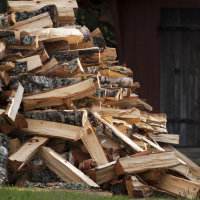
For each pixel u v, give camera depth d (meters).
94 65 32.59
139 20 57.34
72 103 27.59
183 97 57.06
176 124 57.22
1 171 22.64
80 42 33.75
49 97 27.27
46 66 30.12
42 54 29.50
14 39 28.30
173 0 57.03
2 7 90.88
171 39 57.19
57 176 24.67
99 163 25.80
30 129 26.28
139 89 57.22
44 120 26.33
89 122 26.58
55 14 32.66
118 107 34.00
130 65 57.44
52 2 34.94
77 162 26.19
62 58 31.25
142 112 37.62
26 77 27.50
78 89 27.36
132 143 28.06
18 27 30.62
